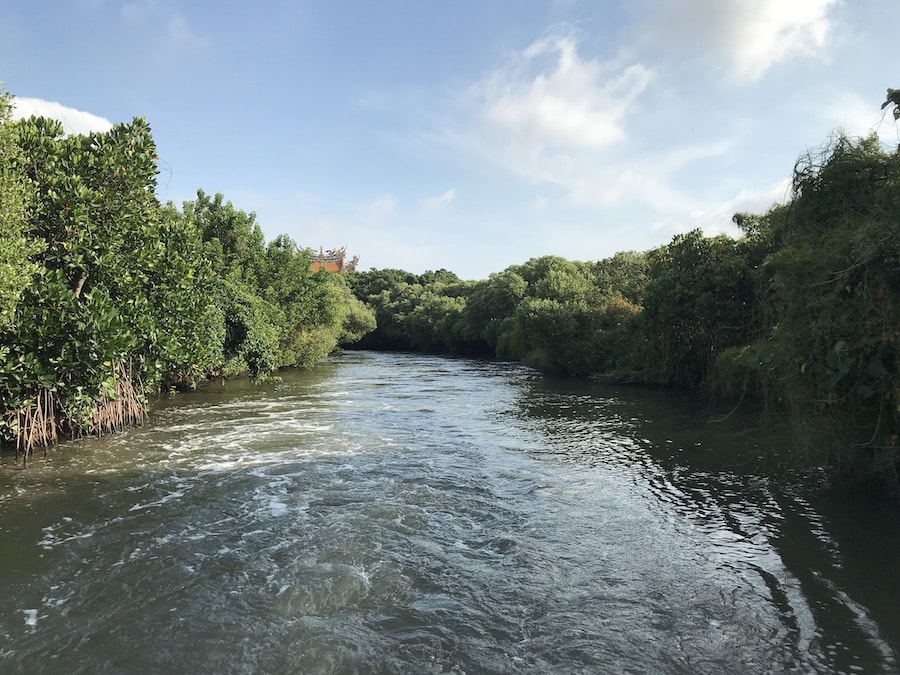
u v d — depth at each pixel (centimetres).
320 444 1617
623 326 3541
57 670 580
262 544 891
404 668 582
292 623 666
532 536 934
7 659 597
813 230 1252
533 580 779
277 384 3319
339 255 12075
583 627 662
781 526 959
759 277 1494
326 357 6525
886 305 901
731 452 1496
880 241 891
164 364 1902
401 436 1756
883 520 969
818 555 844
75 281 1539
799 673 576
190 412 2191
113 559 836
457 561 838
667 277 2844
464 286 9256
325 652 607
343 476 1277
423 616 683
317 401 2566
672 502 1099
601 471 1333
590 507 1077
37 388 1374
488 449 1573
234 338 2916
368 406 2423
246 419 2038
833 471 1143
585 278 5609
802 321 1028
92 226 1484
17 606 704
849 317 946
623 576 792
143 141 1683
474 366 5203
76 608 700
